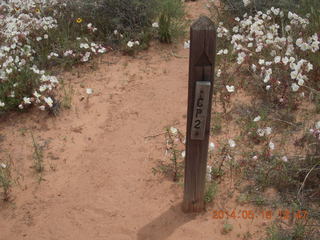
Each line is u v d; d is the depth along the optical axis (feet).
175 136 6.91
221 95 7.44
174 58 9.43
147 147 6.79
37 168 6.49
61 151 6.85
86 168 6.49
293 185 5.70
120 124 7.40
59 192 6.07
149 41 9.98
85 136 7.17
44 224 5.57
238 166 6.08
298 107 7.25
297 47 8.27
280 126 6.85
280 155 6.16
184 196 5.31
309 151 6.20
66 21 10.52
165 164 6.37
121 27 10.14
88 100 8.05
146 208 5.65
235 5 10.42
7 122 7.53
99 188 6.08
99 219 5.57
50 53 9.34
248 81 8.11
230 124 7.03
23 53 8.96
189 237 5.14
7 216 5.72
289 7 9.78
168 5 11.05
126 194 5.93
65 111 7.74
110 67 9.13
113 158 6.63
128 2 10.25
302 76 7.06
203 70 4.28
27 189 6.13
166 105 7.81
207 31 4.08
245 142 6.58
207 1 12.27
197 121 4.55
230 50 9.00
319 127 6.01
